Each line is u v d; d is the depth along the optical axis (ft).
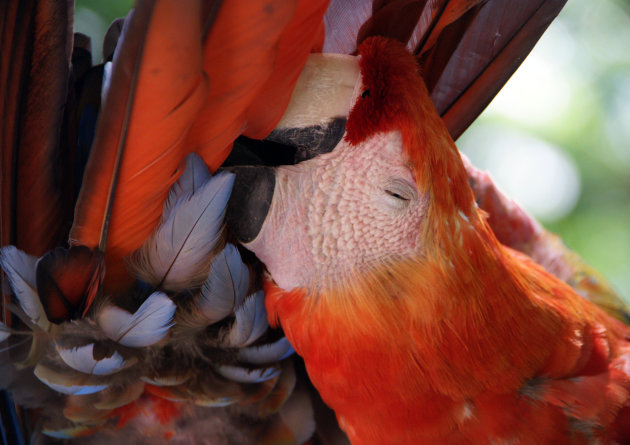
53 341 4.38
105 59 4.50
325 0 4.32
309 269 4.42
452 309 4.41
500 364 4.44
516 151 7.86
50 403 4.41
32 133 4.34
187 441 4.45
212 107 4.32
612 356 4.56
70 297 4.34
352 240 4.40
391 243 4.40
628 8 8.32
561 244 4.92
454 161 4.41
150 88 4.26
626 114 8.01
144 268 4.39
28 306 4.35
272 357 4.46
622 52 8.18
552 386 4.48
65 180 4.41
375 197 4.39
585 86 8.05
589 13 8.32
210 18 4.27
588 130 7.95
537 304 4.50
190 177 4.35
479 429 4.44
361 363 4.42
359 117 4.38
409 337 4.41
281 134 4.39
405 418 4.43
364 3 4.47
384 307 4.40
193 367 4.43
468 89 4.57
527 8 4.52
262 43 4.28
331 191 4.40
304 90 4.38
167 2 4.22
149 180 4.32
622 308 4.88
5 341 4.38
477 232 4.43
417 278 4.40
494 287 4.44
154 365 4.42
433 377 4.42
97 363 4.37
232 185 4.36
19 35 4.31
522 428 4.45
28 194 4.36
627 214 7.82
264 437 4.48
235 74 4.30
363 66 4.38
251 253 4.47
